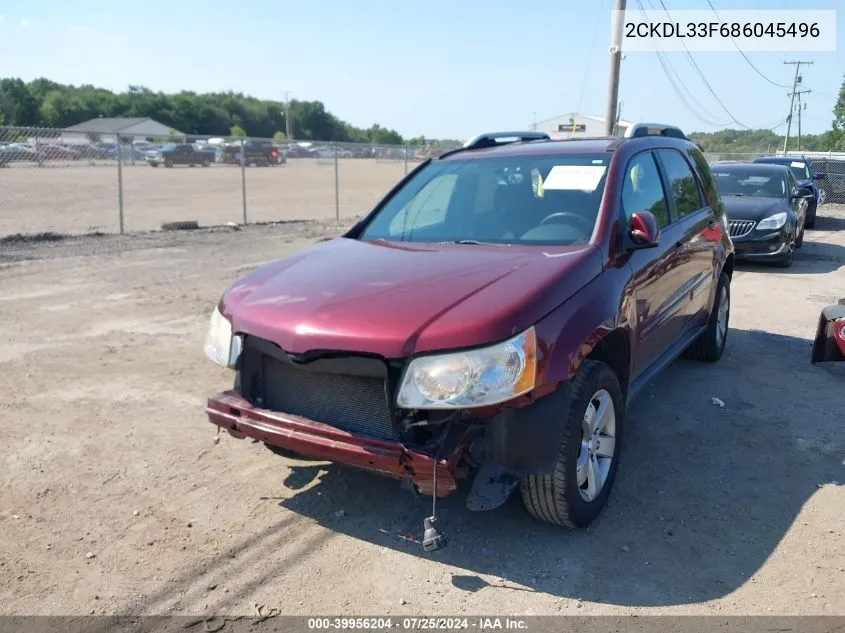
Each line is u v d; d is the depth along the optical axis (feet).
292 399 11.51
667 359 16.26
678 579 10.87
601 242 12.77
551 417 10.53
